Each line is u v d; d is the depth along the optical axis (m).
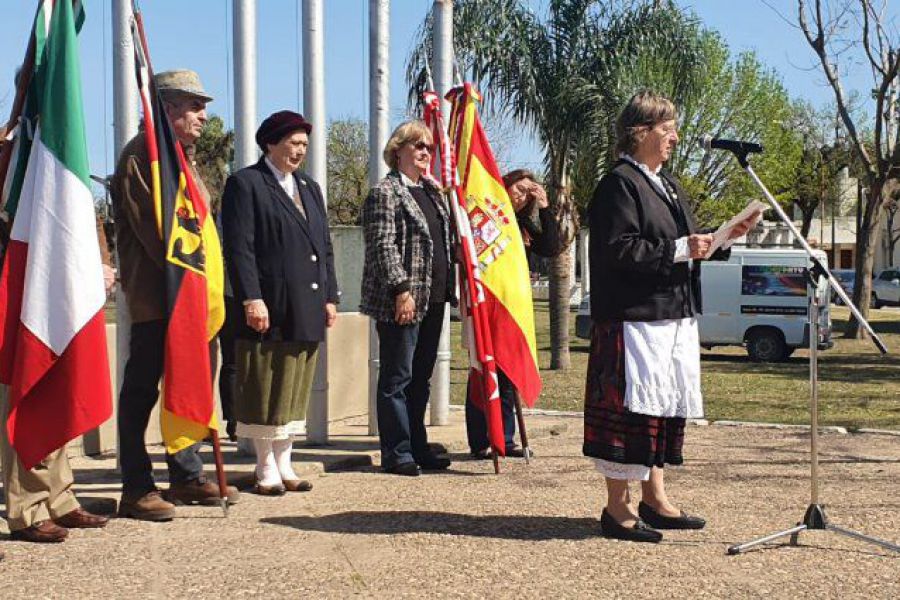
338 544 5.36
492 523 5.82
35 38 5.55
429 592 4.59
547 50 15.99
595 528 5.73
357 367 9.91
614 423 5.36
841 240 69.25
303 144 6.56
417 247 7.18
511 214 7.54
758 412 11.29
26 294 5.36
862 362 19.33
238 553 5.18
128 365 5.92
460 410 10.48
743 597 4.57
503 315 7.39
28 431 5.36
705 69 16.70
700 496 6.61
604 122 15.91
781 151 46.16
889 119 27.00
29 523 5.39
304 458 7.52
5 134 5.59
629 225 5.32
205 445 8.16
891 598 4.57
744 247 20.69
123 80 6.74
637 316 5.32
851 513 6.15
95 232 5.50
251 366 6.45
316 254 6.58
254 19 7.65
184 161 5.86
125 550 5.22
